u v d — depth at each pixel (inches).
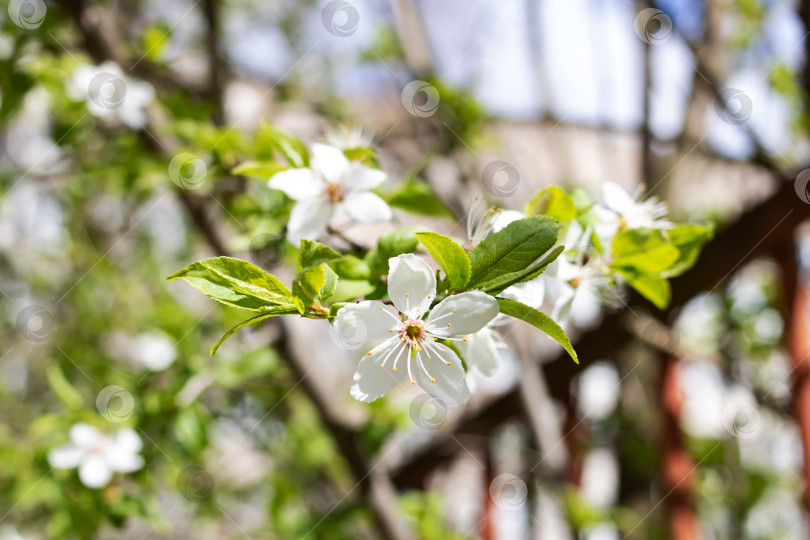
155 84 17.1
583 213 9.6
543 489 19.0
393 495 16.5
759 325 22.4
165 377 15.2
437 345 8.0
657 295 9.8
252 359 16.4
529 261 8.0
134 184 15.5
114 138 15.8
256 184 11.6
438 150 18.1
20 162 23.1
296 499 20.1
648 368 21.5
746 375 22.1
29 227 27.2
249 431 20.8
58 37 16.1
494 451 20.5
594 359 17.0
